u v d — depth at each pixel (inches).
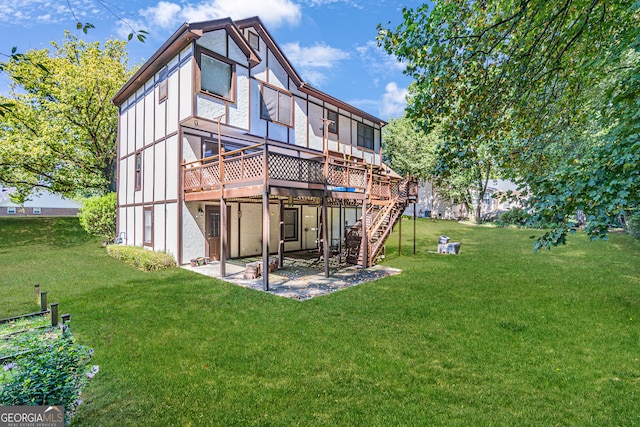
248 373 154.3
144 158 510.9
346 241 469.1
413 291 302.8
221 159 366.3
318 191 363.6
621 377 152.9
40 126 642.8
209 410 127.3
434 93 181.8
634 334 202.8
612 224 120.1
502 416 124.6
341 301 269.6
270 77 510.0
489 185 1263.5
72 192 753.0
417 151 1072.2
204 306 254.7
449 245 546.9
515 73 180.2
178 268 409.4
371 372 155.6
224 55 435.5
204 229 460.4
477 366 162.2
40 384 109.1
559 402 133.6
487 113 185.6
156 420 121.5
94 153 734.5
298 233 624.1
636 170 115.3
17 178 664.4
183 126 430.3
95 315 230.7
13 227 653.3
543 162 199.3
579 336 199.2
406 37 169.8
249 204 532.7
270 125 508.4
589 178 131.9
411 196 562.9
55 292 289.4
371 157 738.2
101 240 621.3
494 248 595.2
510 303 265.0
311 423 120.3
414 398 135.3
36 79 640.4
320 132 605.9
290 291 303.1
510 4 172.1
